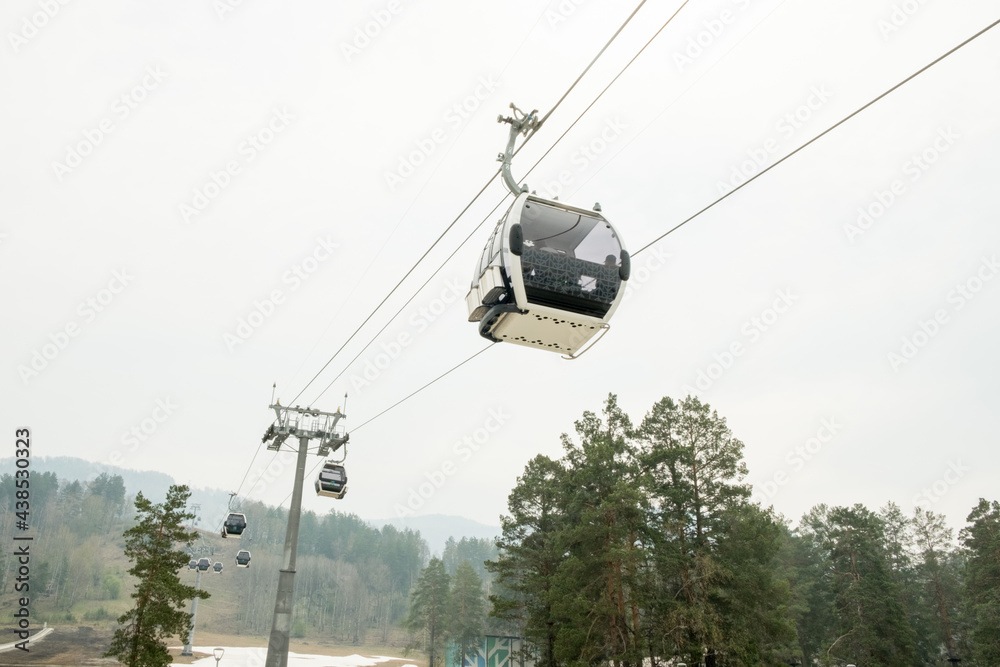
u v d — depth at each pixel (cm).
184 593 3303
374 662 10881
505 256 925
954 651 6506
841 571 5862
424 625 9506
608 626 3506
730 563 3509
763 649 3600
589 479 3897
